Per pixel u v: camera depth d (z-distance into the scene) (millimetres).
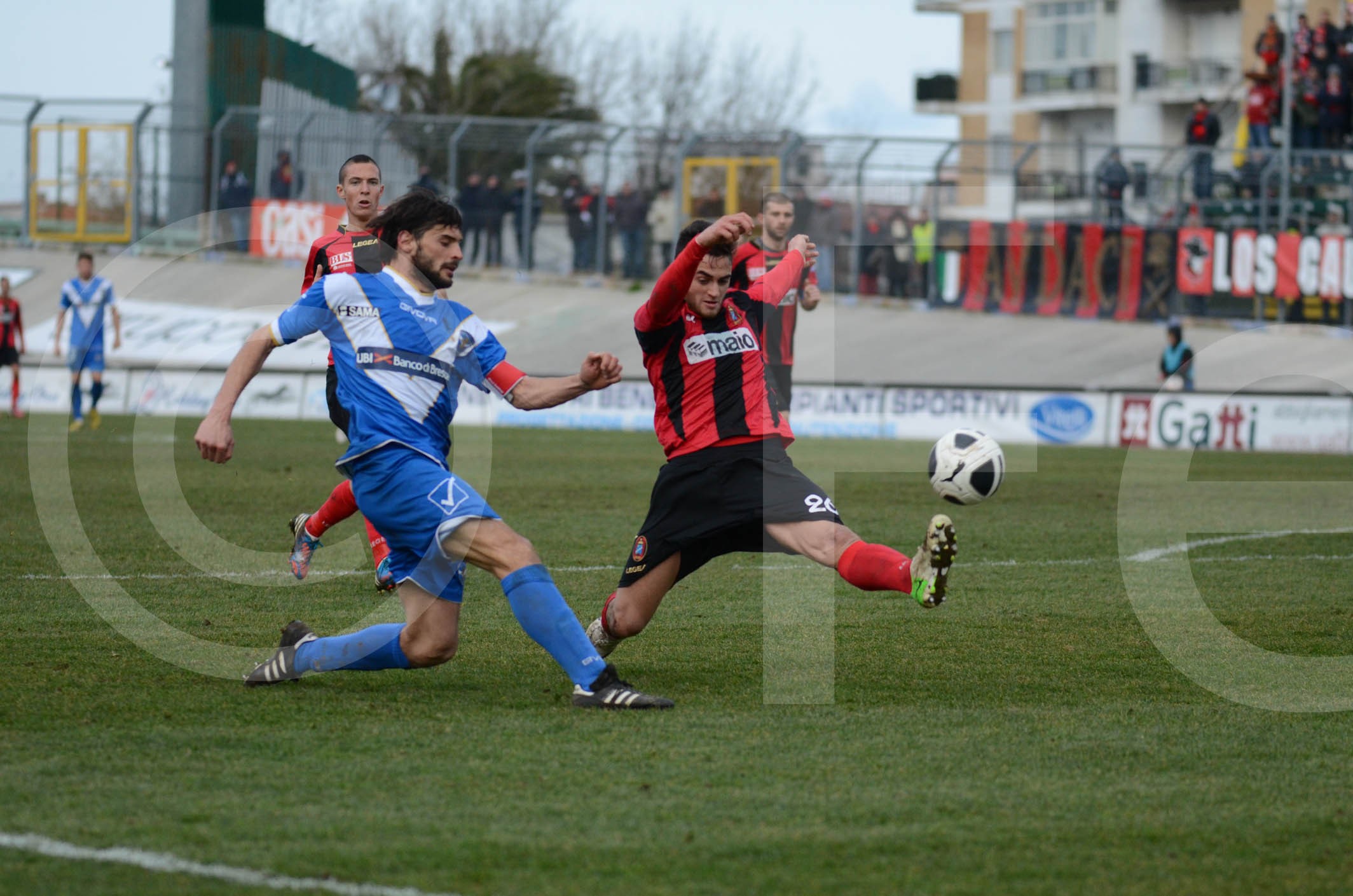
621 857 12328
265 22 111688
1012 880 11992
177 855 12156
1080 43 169125
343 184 25188
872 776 14867
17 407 72188
